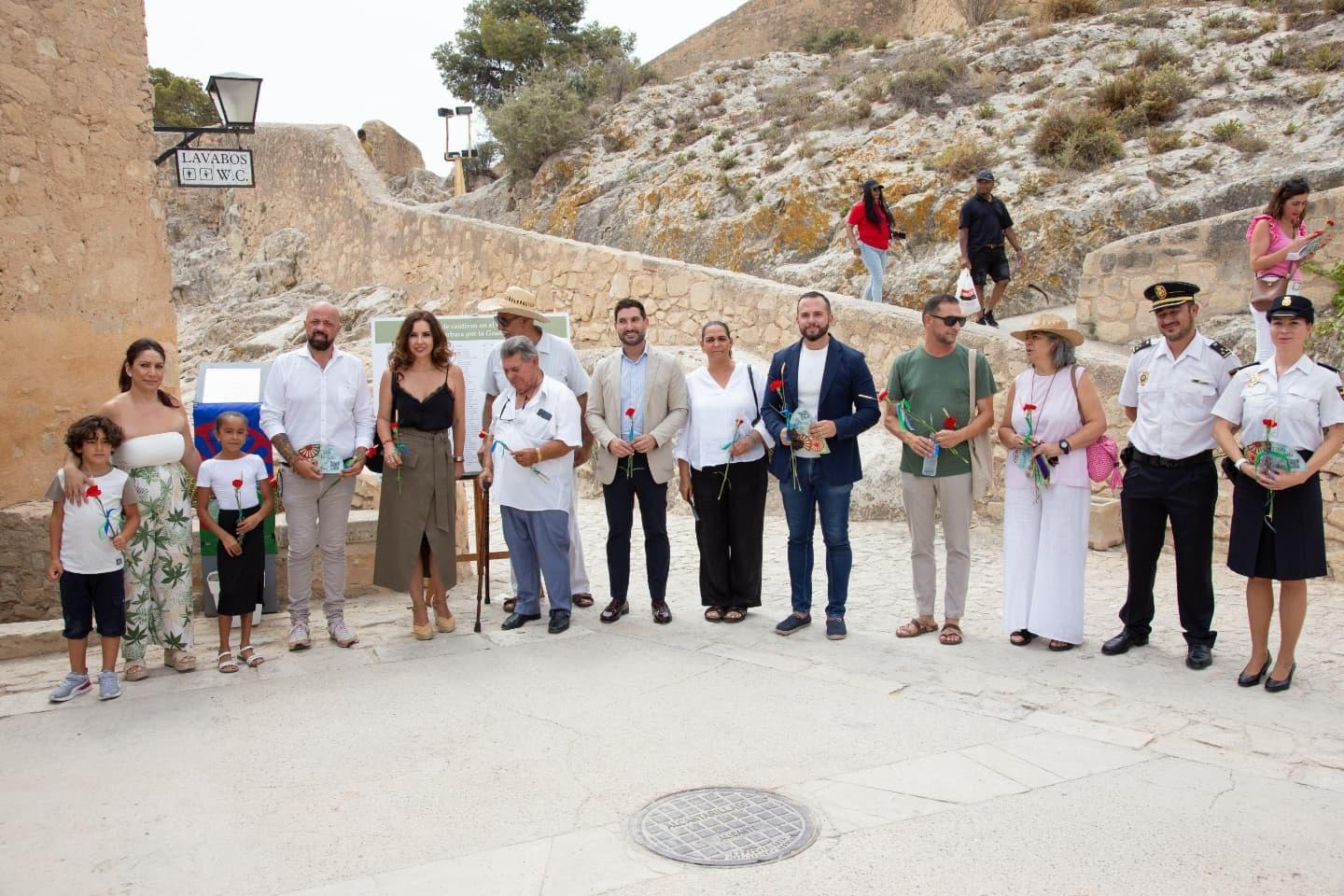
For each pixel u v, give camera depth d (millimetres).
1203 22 17094
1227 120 13930
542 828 3898
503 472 6695
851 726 4891
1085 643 6281
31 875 3633
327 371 6363
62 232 7840
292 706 5367
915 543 6480
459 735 4883
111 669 5594
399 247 18812
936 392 6281
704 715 5074
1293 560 5156
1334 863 3531
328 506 6438
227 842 3850
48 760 4707
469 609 7539
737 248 15766
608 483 6840
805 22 28766
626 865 3588
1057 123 14391
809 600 6652
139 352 5879
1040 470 6074
